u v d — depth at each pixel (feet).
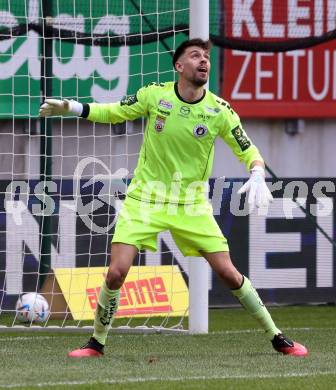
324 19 150.41
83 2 132.57
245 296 82.12
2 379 71.77
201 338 96.58
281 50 146.10
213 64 148.25
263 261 127.24
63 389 67.92
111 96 132.26
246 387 69.31
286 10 148.97
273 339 84.43
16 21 128.77
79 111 79.71
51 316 113.39
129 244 78.69
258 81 150.92
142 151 80.64
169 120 78.79
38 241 120.26
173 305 114.32
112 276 78.54
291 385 70.18
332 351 87.20
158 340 94.94
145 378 72.54
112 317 81.61
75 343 92.43
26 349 88.07
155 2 136.26
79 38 121.90
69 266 120.57
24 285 120.57
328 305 129.70
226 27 147.02
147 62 136.77
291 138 154.10
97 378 72.28
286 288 128.06
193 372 75.36
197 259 100.94
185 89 78.84
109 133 127.75
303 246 128.47
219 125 79.77
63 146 135.44
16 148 135.03
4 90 133.08
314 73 152.97
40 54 132.57
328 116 153.89
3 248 119.34
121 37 126.41
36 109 134.21
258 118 152.35
